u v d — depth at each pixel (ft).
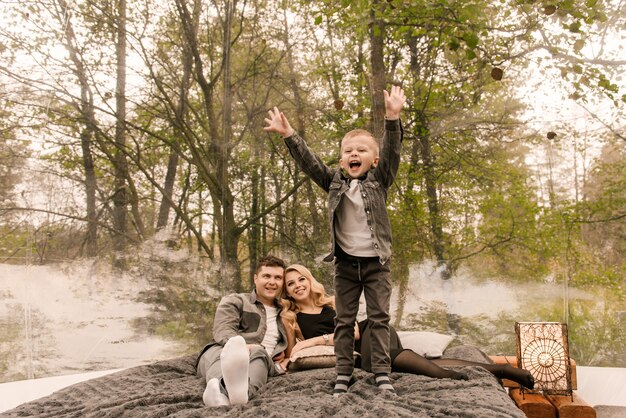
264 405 6.32
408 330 13.12
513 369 8.40
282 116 7.39
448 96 13.71
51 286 12.31
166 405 6.61
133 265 13.17
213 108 14.32
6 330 11.71
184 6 14.14
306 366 9.33
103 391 7.68
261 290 10.14
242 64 14.28
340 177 7.27
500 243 13.19
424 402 6.44
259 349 8.34
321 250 13.75
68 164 12.97
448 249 13.43
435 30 13.29
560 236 12.82
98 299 12.69
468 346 10.77
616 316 12.10
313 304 10.59
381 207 7.09
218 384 6.82
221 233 13.97
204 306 13.51
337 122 13.96
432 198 13.67
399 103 6.98
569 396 8.39
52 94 12.97
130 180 13.55
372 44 13.64
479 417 5.62
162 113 14.07
